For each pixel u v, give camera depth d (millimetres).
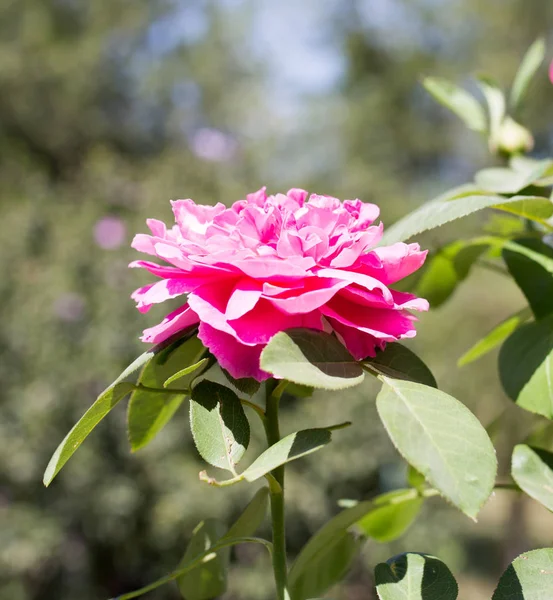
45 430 3619
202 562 874
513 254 878
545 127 7020
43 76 8352
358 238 617
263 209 681
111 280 3830
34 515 3535
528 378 786
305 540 3748
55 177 8578
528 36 7785
